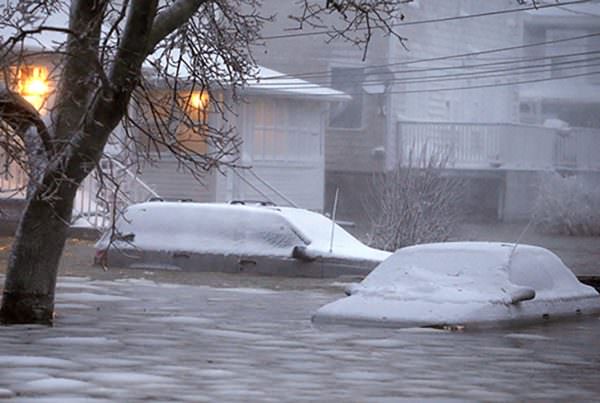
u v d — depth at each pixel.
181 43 39.38
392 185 68.88
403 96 100.25
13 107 35.22
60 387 25.97
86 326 36.22
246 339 34.44
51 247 36.00
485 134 98.06
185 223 55.94
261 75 87.38
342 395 25.77
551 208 90.38
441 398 25.73
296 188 87.88
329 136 99.81
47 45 65.06
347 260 53.53
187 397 25.11
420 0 100.88
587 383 28.22
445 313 37.41
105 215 65.50
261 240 54.84
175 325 37.19
